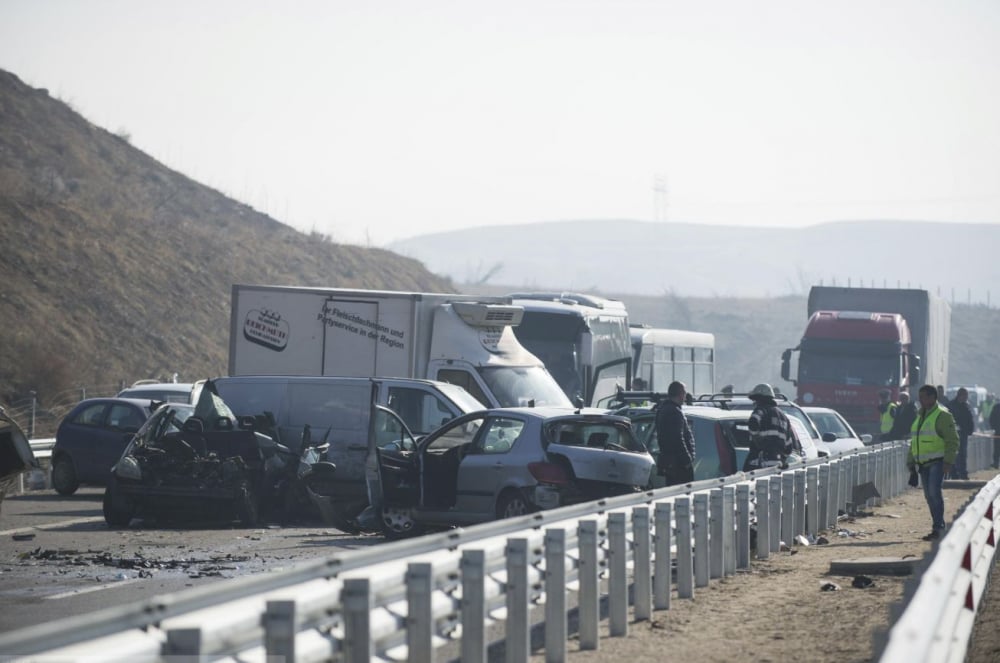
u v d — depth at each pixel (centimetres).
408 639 2300
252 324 8494
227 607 1809
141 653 1561
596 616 3134
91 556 4953
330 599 2023
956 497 8919
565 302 10381
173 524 6438
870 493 7388
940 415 5819
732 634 3353
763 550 5031
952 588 2644
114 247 17275
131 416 8081
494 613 2758
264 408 6769
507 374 8119
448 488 5553
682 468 5616
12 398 12738
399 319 8200
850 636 3312
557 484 5288
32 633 1395
